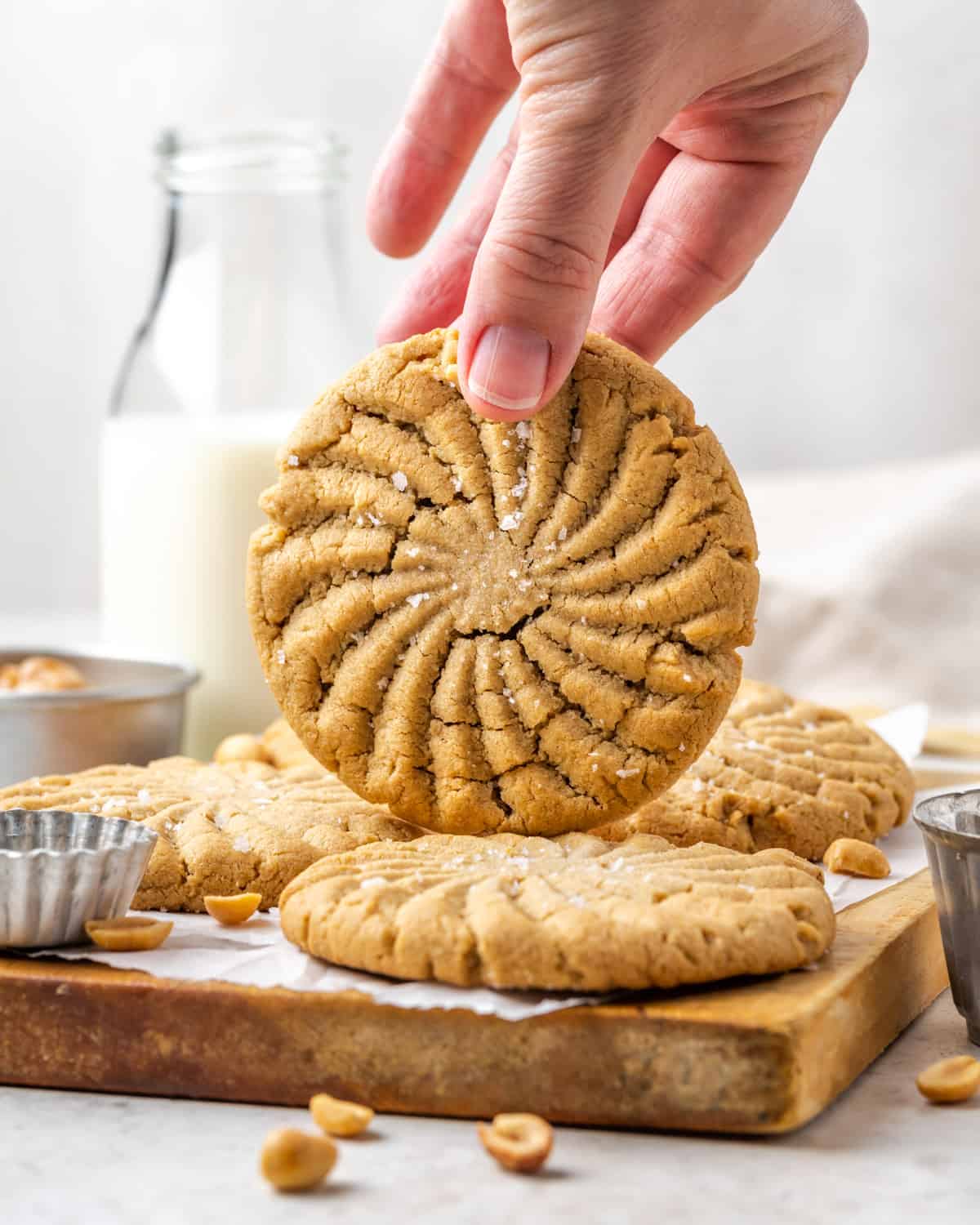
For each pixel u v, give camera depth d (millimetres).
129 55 1169
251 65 1167
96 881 445
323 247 688
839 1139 409
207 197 676
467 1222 381
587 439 479
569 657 481
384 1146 406
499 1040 411
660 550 475
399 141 601
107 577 690
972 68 1124
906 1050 449
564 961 413
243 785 525
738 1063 403
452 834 490
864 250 1161
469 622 483
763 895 436
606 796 481
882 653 908
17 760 586
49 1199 388
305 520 497
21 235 1187
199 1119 417
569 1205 385
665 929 416
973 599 919
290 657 496
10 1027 429
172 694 611
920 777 635
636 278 557
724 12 483
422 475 485
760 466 1202
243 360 674
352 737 493
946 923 450
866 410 1180
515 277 446
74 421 1212
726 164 555
